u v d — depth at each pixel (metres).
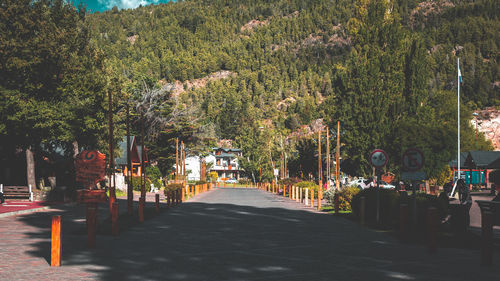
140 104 66.81
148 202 32.78
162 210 24.66
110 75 44.78
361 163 45.78
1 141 38.66
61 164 44.97
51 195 30.81
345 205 24.88
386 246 11.80
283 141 88.06
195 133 78.56
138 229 15.59
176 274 8.15
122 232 14.70
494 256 10.29
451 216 15.16
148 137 70.94
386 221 18.06
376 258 9.95
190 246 11.64
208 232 14.75
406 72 45.47
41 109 33.59
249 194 50.50
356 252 10.78
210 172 121.62
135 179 52.31
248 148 96.75
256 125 110.31
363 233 14.67
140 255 10.21
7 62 33.47
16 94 34.38
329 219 19.70
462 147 82.50
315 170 56.59
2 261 9.43
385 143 43.69
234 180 127.50
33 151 44.91
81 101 36.03
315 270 8.55
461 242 12.49
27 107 33.69
